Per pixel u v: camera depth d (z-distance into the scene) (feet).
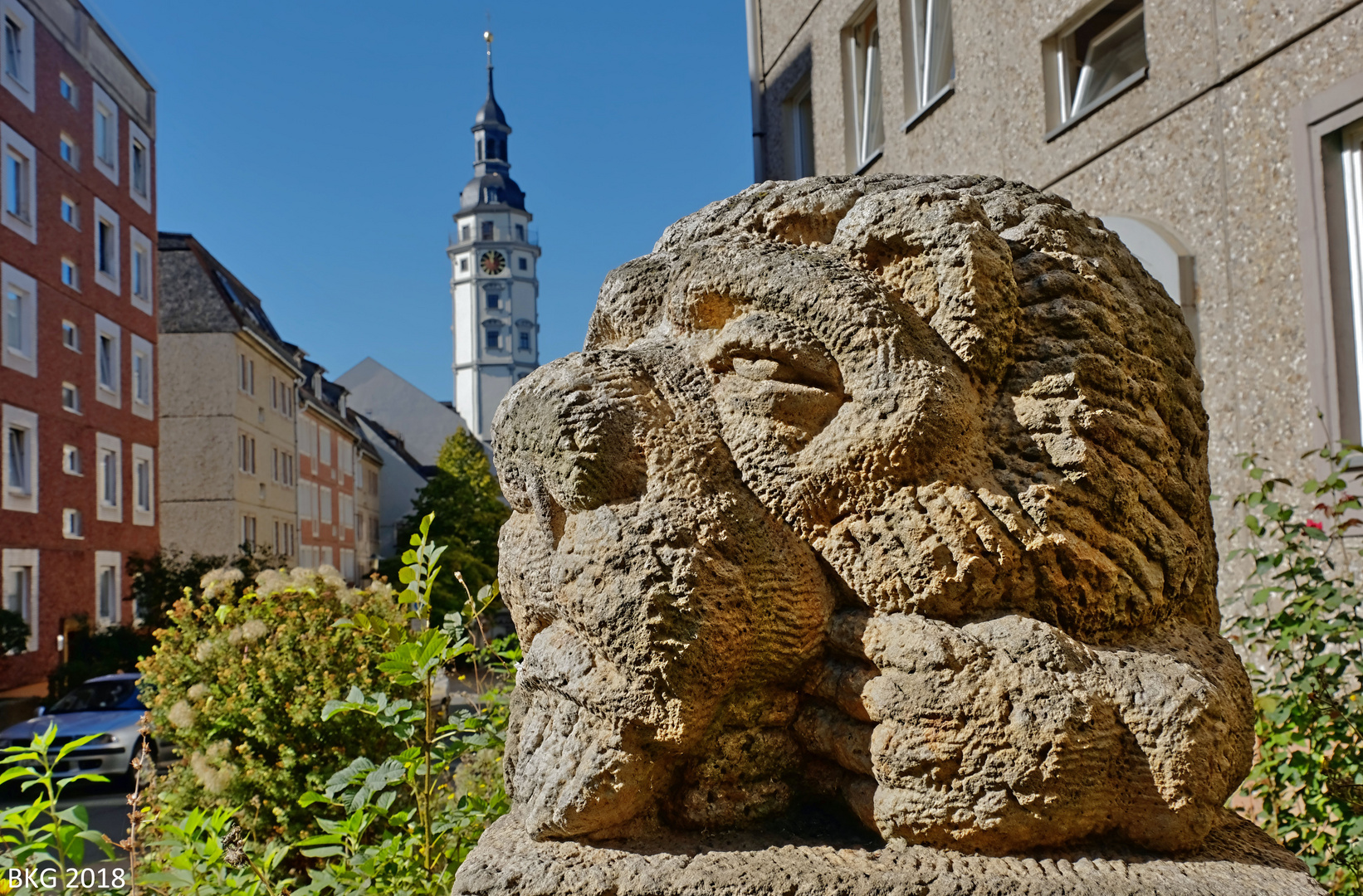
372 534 166.71
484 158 305.73
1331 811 9.80
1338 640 10.03
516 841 6.10
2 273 58.08
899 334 5.86
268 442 101.96
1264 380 14.92
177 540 89.56
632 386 6.22
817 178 7.14
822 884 5.37
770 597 5.87
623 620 5.76
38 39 63.10
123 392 73.31
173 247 95.35
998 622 5.60
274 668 16.81
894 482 5.78
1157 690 5.45
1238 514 15.19
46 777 8.07
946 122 23.86
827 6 29.81
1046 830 5.42
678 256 6.86
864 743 5.84
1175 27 16.51
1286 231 14.56
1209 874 5.27
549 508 6.25
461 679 11.60
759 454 6.02
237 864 8.64
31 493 60.29
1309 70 14.12
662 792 6.06
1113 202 18.24
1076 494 5.83
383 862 8.73
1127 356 6.19
